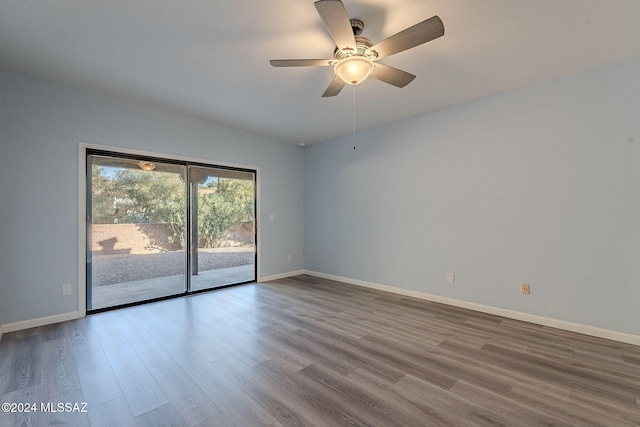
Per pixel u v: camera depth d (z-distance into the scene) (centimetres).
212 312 337
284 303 372
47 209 299
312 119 413
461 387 190
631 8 191
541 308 298
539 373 206
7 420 160
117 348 245
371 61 209
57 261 304
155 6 191
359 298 394
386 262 430
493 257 329
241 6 192
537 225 300
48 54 249
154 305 363
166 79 295
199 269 425
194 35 223
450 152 362
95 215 336
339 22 170
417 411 167
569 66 267
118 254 353
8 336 268
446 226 366
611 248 262
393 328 289
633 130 252
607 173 263
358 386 192
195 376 204
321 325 298
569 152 282
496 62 260
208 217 434
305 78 292
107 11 196
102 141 332
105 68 274
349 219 481
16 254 282
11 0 184
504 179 321
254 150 483
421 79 292
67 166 311
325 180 521
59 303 305
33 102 291
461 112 353
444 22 207
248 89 317
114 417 162
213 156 430
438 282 375
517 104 312
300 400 177
